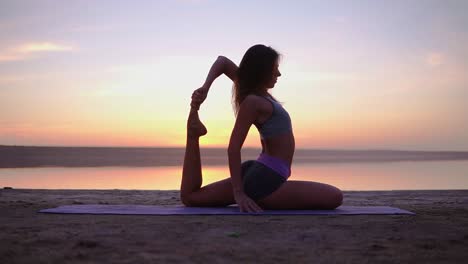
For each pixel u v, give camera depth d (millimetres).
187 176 4223
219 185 4172
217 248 2615
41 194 5883
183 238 2861
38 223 3391
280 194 3959
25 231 3070
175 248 2607
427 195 5992
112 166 18562
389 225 3326
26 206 4504
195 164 4227
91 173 13617
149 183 10141
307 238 2887
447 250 2619
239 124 3928
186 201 4270
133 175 12766
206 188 4223
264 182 3939
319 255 2490
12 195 5711
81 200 5254
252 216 3707
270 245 2701
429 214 3973
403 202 5207
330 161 27516
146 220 3520
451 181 10859
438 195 6004
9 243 2697
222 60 4344
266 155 4020
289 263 2344
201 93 4129
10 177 11805
